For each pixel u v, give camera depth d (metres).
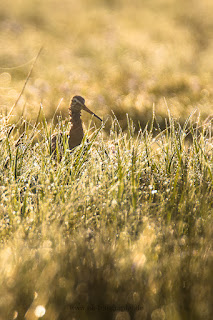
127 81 31.16
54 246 10.17
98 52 43.94
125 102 25.45
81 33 52.22
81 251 9.89
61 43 46.91
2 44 43.47
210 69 37.69
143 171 13.98
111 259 9.61
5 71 35.00
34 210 11.84
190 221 11.79
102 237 10.52
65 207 11.60
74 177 13.17
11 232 10.88
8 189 11.96
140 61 39.47
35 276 9.12
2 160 13.61
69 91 28.16
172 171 14.05
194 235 11.08
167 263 9.63
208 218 11.80
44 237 10.58
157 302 8.75
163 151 14.74
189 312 8.43
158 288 8.98
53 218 11.29
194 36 49.47
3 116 16.05
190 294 8.80
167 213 12.16
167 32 52.88
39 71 35.53
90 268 9.35
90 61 39.94
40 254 9.65
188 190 12.98
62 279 9.08
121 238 10.45
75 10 62.78
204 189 13.13
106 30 54.19
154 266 9.45
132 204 12.17
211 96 28.64
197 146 14.72
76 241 10.25
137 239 10.66
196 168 13.97
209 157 14.71
